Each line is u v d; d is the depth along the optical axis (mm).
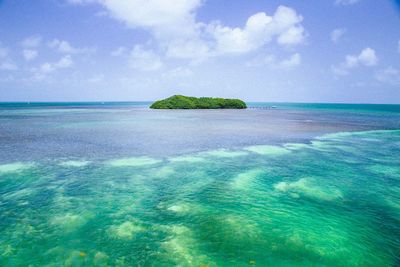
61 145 24875
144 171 16781
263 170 17203
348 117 69188
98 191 13289
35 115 68438
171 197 12625
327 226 9969
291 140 28781
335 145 26094
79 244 8633
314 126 43250
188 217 10570
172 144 25859
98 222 10109
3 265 7578
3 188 13562
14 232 9297
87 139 28422
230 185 14383
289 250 8414
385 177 15836
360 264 7809
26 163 18328
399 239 9172
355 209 11477
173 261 7816
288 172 16766
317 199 12516
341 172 16812
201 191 13461
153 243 8727
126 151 22500
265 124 46094
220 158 20391
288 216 10742
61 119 55094
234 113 82500
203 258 7953
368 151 23297
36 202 11867
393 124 47844
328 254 8234
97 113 79375
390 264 7855
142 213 10906
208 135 31953
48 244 8617
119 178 15344
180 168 17547
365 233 9531
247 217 10602
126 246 8539
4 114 72188
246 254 8172
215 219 10406
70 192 13117
